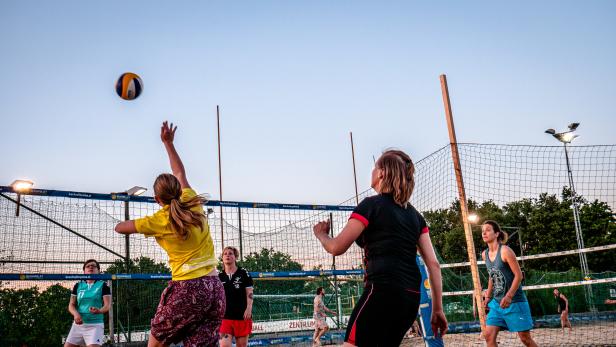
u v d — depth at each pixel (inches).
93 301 243.8
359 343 90.4
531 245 1494.8
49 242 360.8
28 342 450.6
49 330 461.7
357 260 357.7
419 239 102.3
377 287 91.2
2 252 340.2
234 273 250.8
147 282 457.7
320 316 480.7
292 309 668.7
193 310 126.0
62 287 478.0
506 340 394.9
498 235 211.3
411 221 98.0
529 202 1537.9
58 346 461.4
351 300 631.8
